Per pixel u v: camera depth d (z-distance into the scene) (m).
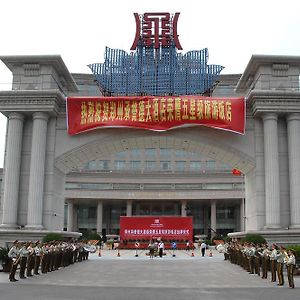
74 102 31.25
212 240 68.44
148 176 84.56
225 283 18.75
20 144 30.88
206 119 30.48
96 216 88.69
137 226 54.34
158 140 32.12
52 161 31.09
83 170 90.44
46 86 31.30
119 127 30.88
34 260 20.88
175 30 35.72
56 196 32.00
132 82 34.31
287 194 30.23
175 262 30.44
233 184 83.38
